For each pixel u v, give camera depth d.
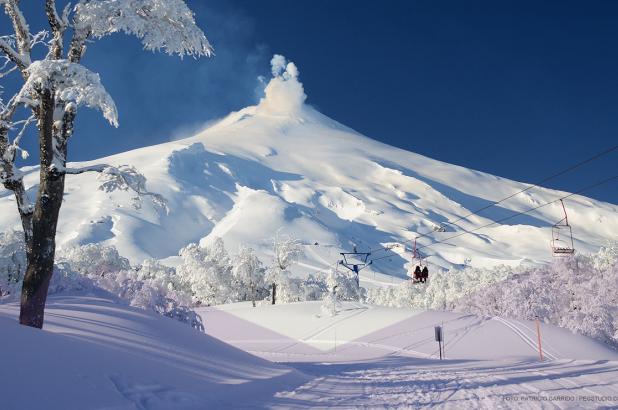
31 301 10.96
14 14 11.14
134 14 11.27
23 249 33.56
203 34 12.27
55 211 11.33
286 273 99.06
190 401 8.70
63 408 6.87
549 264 72.69
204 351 14.72
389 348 58.00
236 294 105.94
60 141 11.45
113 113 10.22
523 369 17.81
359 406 9.60
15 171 11.59
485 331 59.16
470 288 103.19
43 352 8.42
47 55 11.30
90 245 93.25
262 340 67.19
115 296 26.16
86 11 10.94
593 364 18.59
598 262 84.38
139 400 8.12
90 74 9.95
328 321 72.50
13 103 11.05
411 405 9.73
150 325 15.26
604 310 56.59
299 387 12.48
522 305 64.69
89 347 9.87
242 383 11.72
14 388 6.83
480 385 12.99
